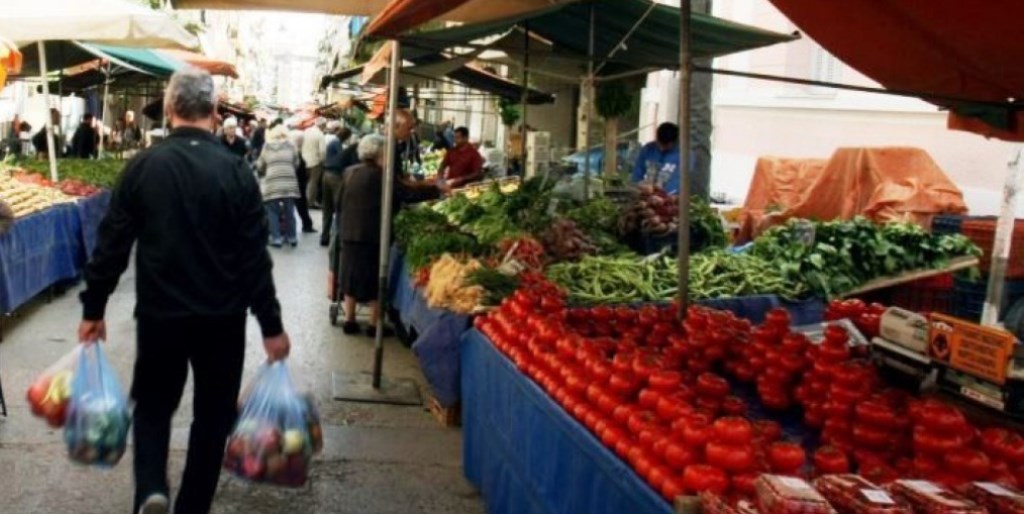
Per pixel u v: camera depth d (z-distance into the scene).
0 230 6.69
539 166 14.04
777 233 8.45
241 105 46.06
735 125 15.90
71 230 11.44
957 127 5.96
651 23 9.08
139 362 4.29
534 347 4.64
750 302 7.43
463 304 6.59
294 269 13.75
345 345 9.16
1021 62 4.83
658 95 17.55
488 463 5.16
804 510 2.64
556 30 10.04
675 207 8.99
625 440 3.50
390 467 5.88
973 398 3.71
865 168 10.12
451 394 6.61
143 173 4.17
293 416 4.37
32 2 9.90
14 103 24.00
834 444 3.58
